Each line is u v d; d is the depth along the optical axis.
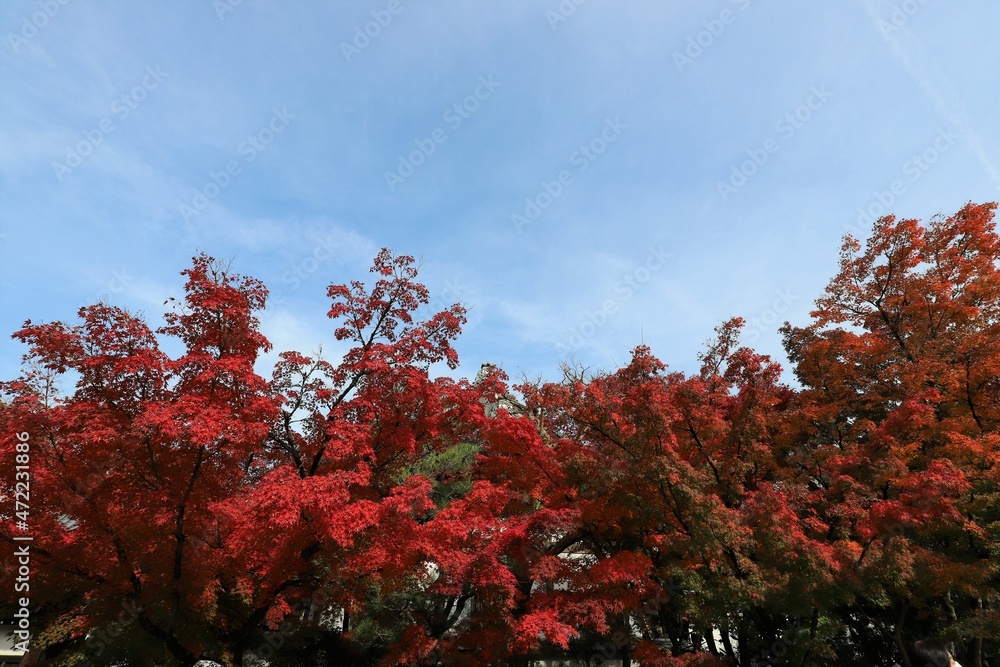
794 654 11.20
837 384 15.11
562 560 11.80
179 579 9.27
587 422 12.66
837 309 17.22
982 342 12.91
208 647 10.66
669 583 11.60
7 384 8.73
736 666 12.05
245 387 9.70
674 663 10.38
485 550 10.68
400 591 13.95
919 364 13.02
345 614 15.71
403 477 14.16
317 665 13.55
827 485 13.48
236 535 9.39
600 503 11.71
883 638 13.80
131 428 8.39
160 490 9.03
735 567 10.93
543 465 12.89
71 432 8.62
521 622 10.31
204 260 9.71
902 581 9.73
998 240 14.96
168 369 9.12
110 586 9.49
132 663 11.09
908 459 11.95
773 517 10.23
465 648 11.91
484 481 11.98
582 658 14.79
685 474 10.64
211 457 9.55
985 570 10.04
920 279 15.34
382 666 11.16
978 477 11.05
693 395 12.50
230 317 9.57
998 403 12.77
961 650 12.15
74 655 11.26
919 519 9.92
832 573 10.01
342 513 8.98
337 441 9.84
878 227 16.17
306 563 10.46
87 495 8.90
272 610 11.13
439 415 12.80
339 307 12.07
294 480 9.15
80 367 8.97
